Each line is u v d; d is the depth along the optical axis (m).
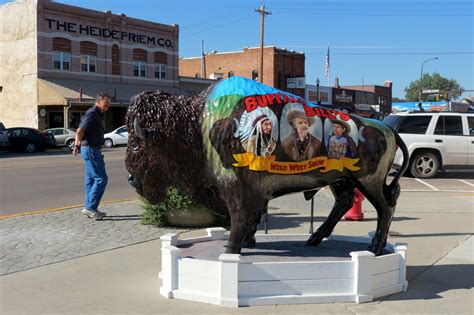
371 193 4.82
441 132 14.66
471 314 4.24
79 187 12.71
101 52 37.06
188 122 4.38
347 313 4.18
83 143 8.12
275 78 52.41
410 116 14.89
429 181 14.08
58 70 34.56
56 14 34.22
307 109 4.49
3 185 13.01
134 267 5.60
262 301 4.27
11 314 4.23
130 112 4.44
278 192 4.52
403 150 4.95
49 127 34.44
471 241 6.97
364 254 4.41
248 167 4.30
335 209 5.39
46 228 7.57
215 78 48.75
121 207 9.44
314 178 4.52
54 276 5.27
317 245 5.37
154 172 4.52
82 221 8.11
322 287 4.38
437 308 4.36
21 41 34.03
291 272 4.32
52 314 4.22
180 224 7.67
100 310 4.29
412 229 7.76
